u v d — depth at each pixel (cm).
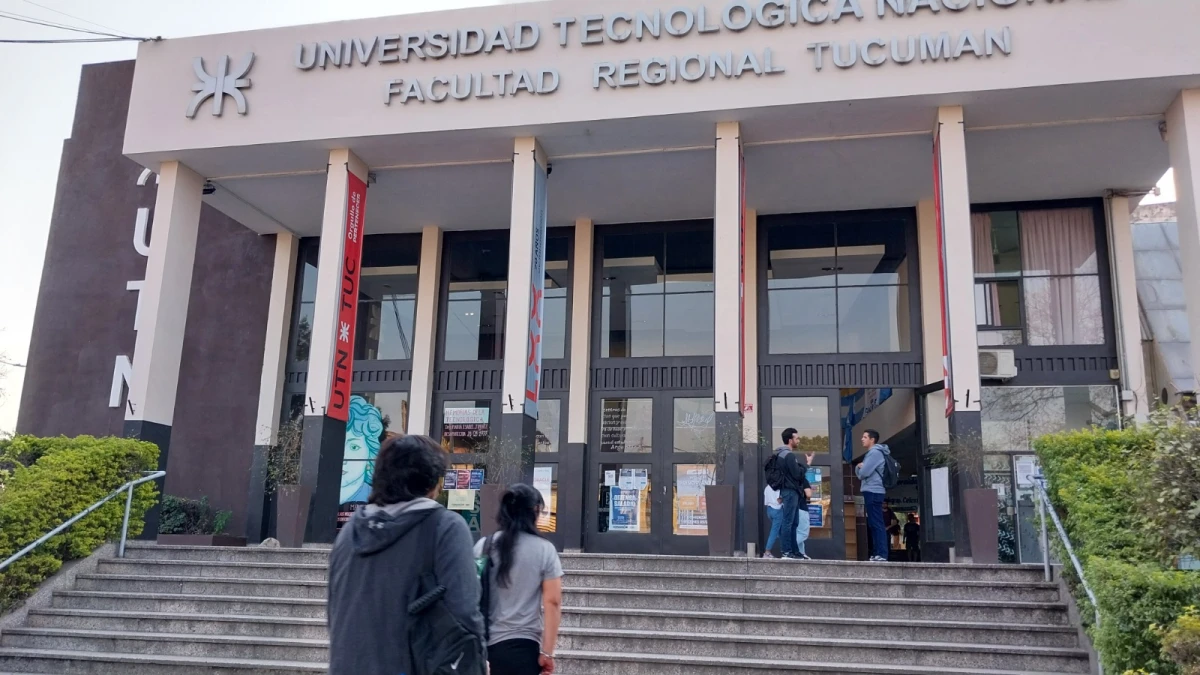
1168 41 1096
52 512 1002
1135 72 1094
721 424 1143
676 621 851
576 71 1234
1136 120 1186
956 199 1144
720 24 1208
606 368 1514
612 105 1215
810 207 1484
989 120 1197
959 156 1151
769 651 801
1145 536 742
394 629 306
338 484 1279
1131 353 1341
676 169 1360
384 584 311
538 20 1259
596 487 1473
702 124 1224
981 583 874
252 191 1469
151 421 1282
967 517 1039
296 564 1009
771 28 1195
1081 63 1109
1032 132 1221
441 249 1627
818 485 1404
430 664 300
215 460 1594
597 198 1471
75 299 1692
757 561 949
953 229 1138
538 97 1238
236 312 1650
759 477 1412
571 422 1486
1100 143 1251
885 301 1455
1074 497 866
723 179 1201
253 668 820
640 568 966
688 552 1415
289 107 1305
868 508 1123
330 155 1325
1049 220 1439
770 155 1305
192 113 1325
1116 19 1112
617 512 1458
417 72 1279
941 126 1163
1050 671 752
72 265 1709
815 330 1465
